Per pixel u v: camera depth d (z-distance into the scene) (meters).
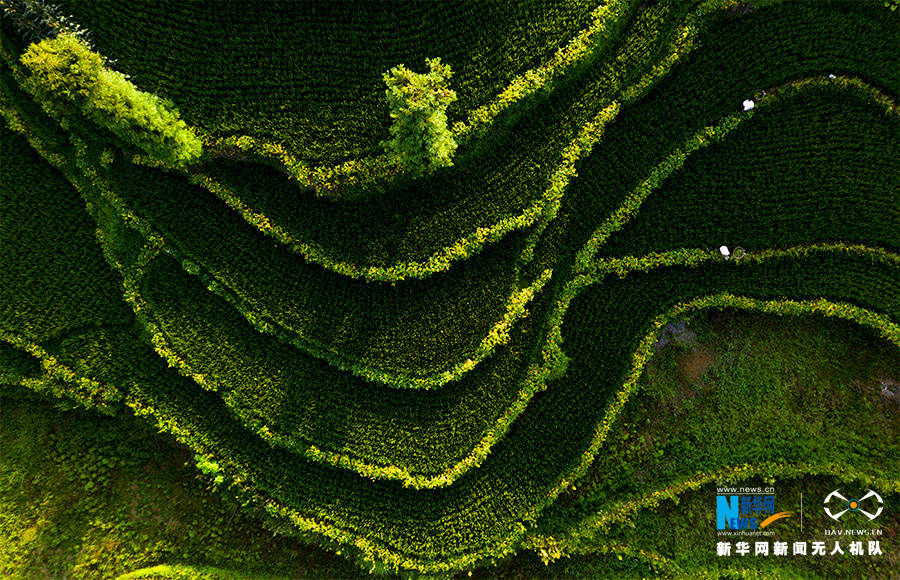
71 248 18.84
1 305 18.62
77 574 18.55
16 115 17.94
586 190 18.78
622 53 18.14
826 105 18.56
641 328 19.31
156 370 19.02
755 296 19.31
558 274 18.92
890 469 18.98
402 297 18.77
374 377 18.52
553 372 18.75
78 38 16.92
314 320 18.62
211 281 18.70
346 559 18.94
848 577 18.72
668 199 19.08
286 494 18.66
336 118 17.92
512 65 17.89
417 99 14.66
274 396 18.66
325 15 17.84
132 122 15.73
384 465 18.64
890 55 17.94
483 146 18.38
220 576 18.59
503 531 18.69
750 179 18.89
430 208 18.47
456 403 18.78
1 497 18.88
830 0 18.05
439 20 17.86
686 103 18.48
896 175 18.55
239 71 17.89
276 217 18.38
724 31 18.30
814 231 18.88
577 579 19.05
